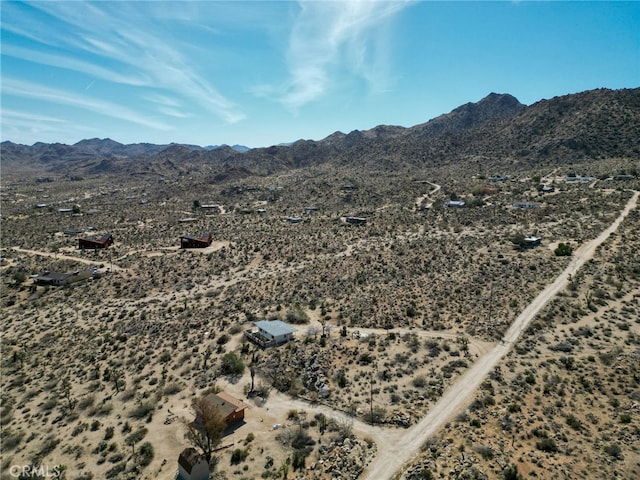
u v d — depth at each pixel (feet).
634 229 318.04
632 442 112.57
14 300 300.40
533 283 246.88
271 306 260.21
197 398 161.07
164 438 138.51
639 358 158.20
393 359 177.78
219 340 212.84
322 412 147.54
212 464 121.39
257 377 175.83
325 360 183.11
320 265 334.03
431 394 150.30
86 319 261.65
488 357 174.81
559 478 100.48
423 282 268.21
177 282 326.44
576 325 195.31
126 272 351.87
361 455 120.06
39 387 181.88
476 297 236.63
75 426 150.00
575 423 124.77
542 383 151.74
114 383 181.16
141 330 238.27
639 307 204.85
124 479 119.24
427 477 103.91
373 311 233.35
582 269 258.78
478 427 127.95
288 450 126.41
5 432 148.46
